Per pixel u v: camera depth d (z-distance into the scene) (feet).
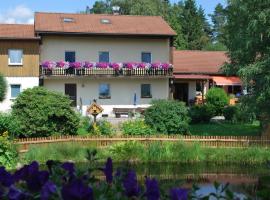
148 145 70.79
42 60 126.21
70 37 127.85
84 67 127.65
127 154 68.08
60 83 128.26
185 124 82.12
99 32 127.95
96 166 12.90
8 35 123.65
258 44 77.87
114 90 131.64
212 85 163.73
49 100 75.97
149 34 130.62
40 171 10.77
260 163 68.03
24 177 11.16
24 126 74.43
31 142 69.51
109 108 131.34
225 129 97.04
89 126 82.07
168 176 57.67
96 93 130.52
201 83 162.20
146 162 68.13
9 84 123.44
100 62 129.49
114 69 129.90
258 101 76.95
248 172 61.36
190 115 109.50
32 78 124.67
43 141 70.59
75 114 78.74
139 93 132.98
